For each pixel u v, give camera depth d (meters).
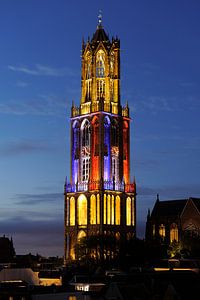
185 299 124.00
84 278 160.50
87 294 125.25
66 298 123.25
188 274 138.50
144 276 136.38
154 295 124.06
